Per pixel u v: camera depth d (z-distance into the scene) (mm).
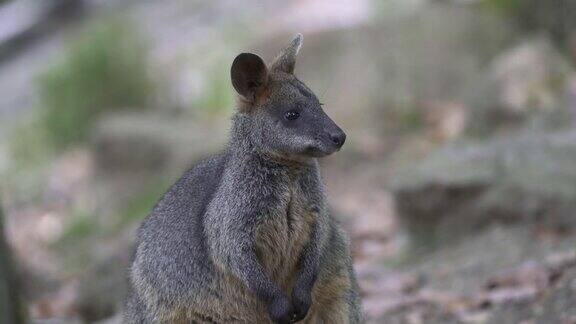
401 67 17453
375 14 18594
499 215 11977
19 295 9906
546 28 17484
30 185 20125
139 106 20562
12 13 26906
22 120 21953
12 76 23969
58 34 25125
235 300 7699
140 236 8156
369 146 16422
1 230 9742
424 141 16109
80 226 17703
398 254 12500
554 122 14062
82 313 13289
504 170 12312
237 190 7520
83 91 20859
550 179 11930
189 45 21453
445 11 18109
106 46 20969
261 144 7539
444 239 12289
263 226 7531
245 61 7613
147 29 22531
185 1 23297
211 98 19781
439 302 10336
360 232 13547
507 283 10367
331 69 17750
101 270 13828
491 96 15508
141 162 18406
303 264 7629
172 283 7801
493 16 17797
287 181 7562
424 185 12445
